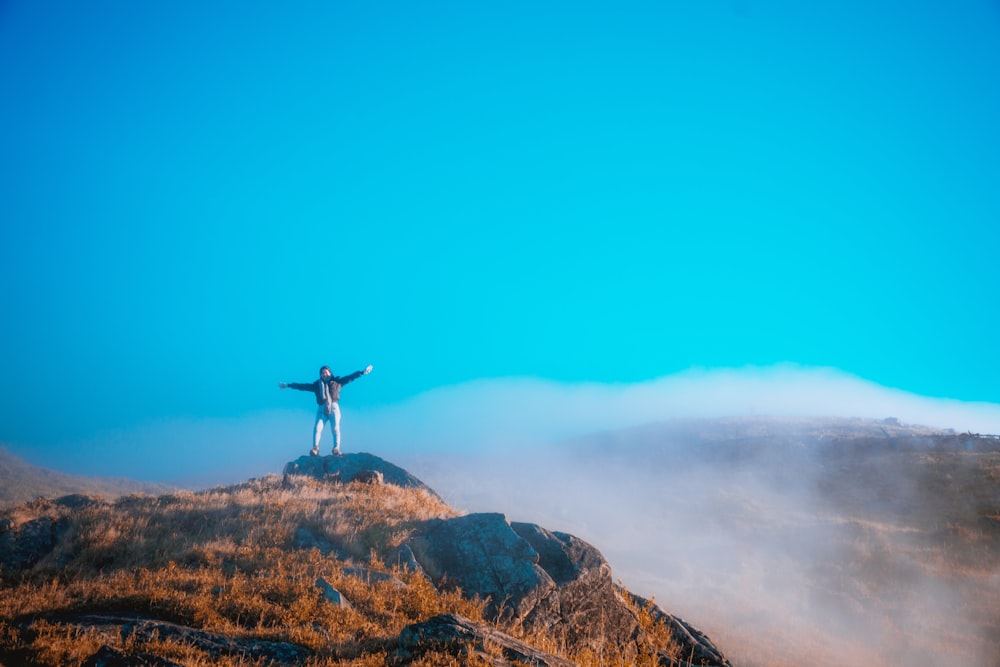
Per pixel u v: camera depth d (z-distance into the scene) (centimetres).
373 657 865
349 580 1285
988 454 5791
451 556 1501
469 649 838
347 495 1950
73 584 1280
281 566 1356
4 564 1433
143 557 1445
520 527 1597
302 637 959
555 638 1370
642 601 1745
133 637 884
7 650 837
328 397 2642
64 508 1736
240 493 1950
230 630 992
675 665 1524
